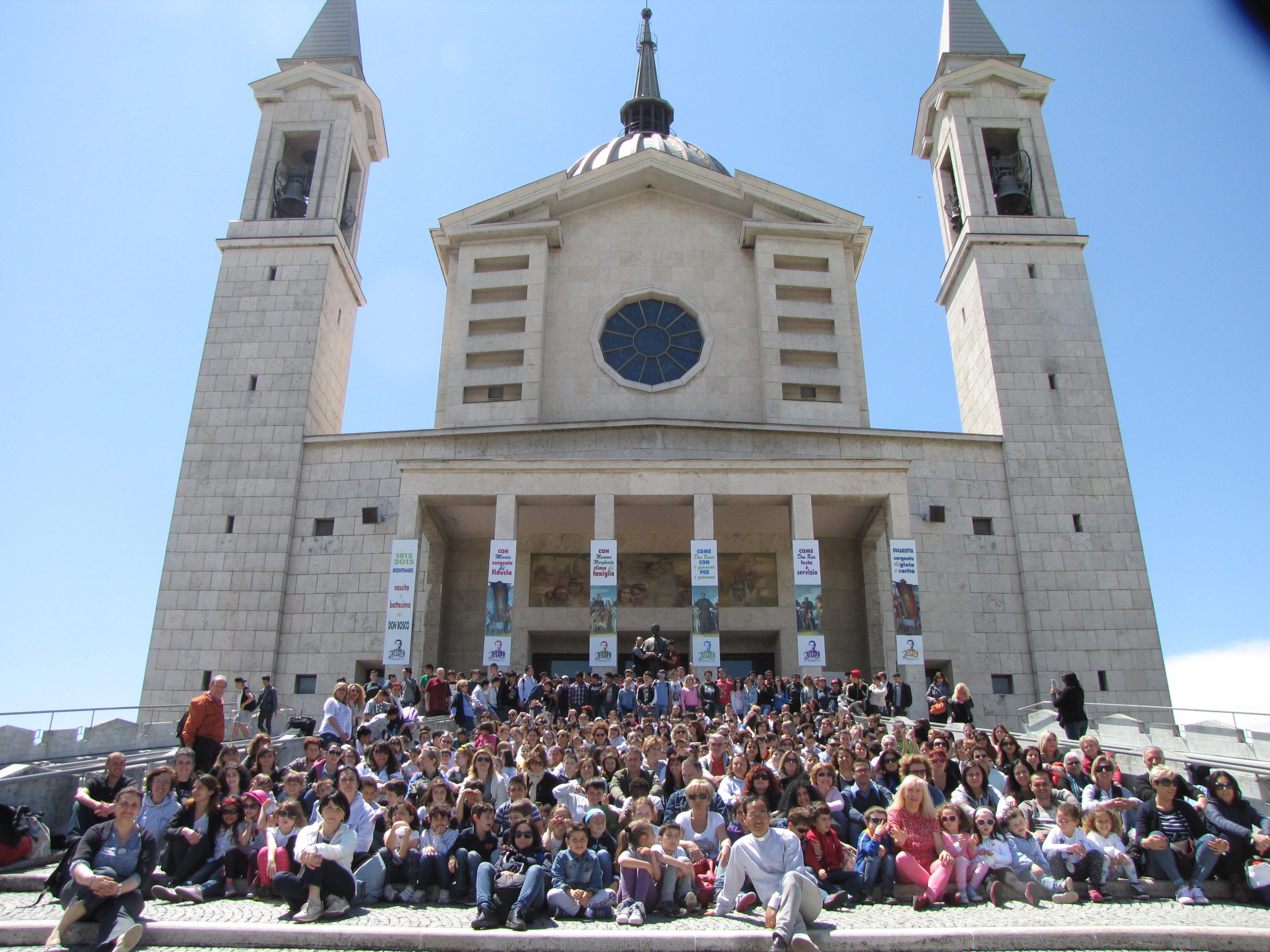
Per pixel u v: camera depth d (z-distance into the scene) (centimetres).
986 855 1145
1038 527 3478
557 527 3581
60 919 973
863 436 3528
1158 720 3269
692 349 3944
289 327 3772
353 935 948
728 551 3628
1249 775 1428
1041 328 3762
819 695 2633
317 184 4050
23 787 1309
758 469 3147
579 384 3847
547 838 1102
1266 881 1099
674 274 4025
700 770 1406
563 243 4088
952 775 1429
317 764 1446
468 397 3803
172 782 1209
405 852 1137
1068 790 1520
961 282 4075
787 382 3772
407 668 2723
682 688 2484
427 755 1414
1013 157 4188
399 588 2998
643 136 5231
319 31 4497
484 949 940
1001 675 3331
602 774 1436
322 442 3600
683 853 1093
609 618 2972
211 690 1491
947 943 940
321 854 1027
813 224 3972
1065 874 1146
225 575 3425
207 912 1038
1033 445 3584
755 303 3975
